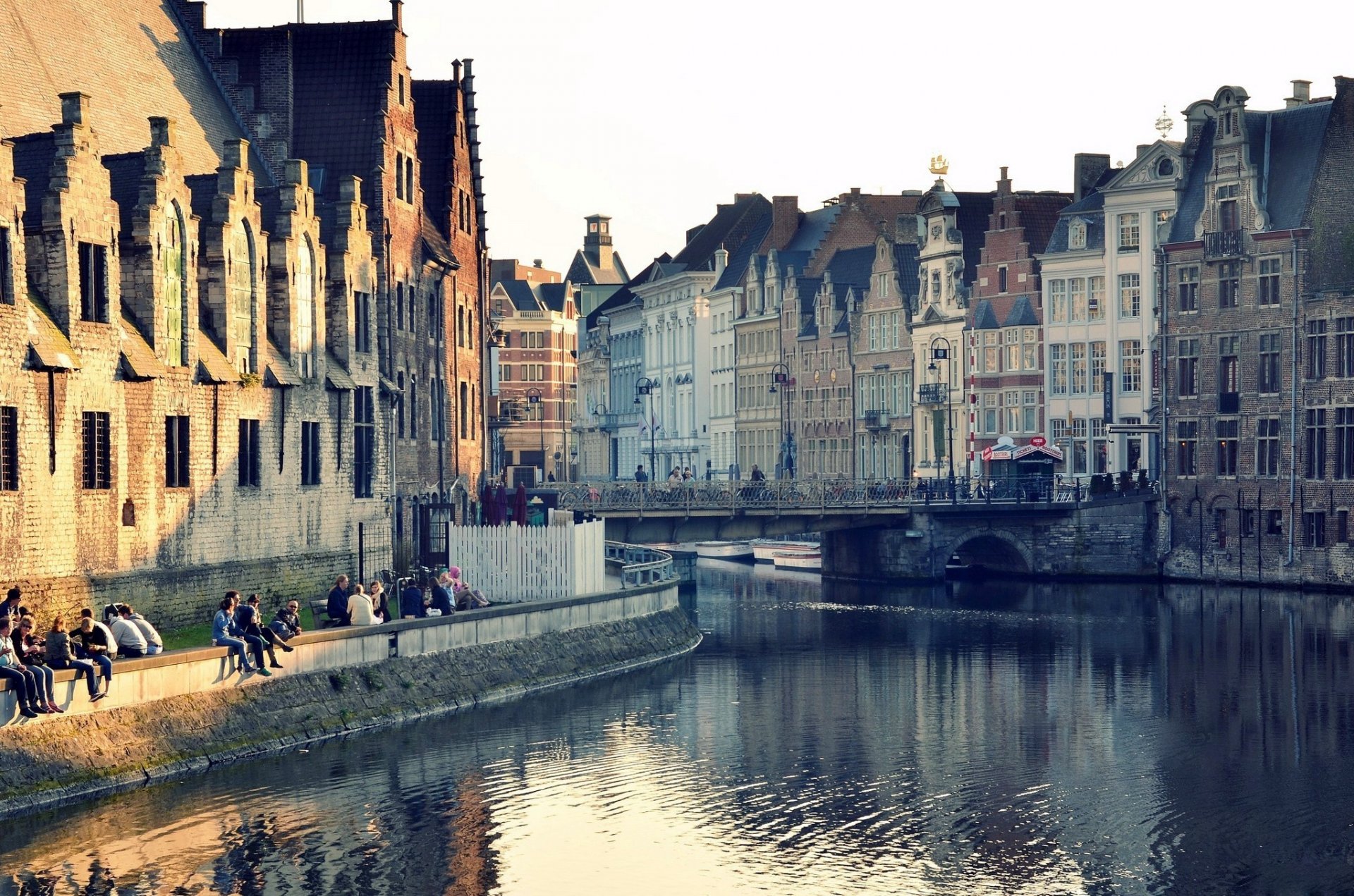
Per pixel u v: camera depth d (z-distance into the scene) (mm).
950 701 65438
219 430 61812
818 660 76500
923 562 115438
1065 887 41781
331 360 71375
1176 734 59219
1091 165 137125
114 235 55781
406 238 83875
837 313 157750
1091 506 115750
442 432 90312
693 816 47625
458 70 96562
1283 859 44156
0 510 50062
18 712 44219
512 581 74438
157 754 48188
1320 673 71812
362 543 72375
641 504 108438
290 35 83312
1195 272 115438
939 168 143375
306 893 40562
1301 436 108375
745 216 192375
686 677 70750
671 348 194500
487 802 48375
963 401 138250
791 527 113250
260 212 65938
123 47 72938
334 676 55688
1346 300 105688
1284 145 112938
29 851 42438
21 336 50844
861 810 48562
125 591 55906
